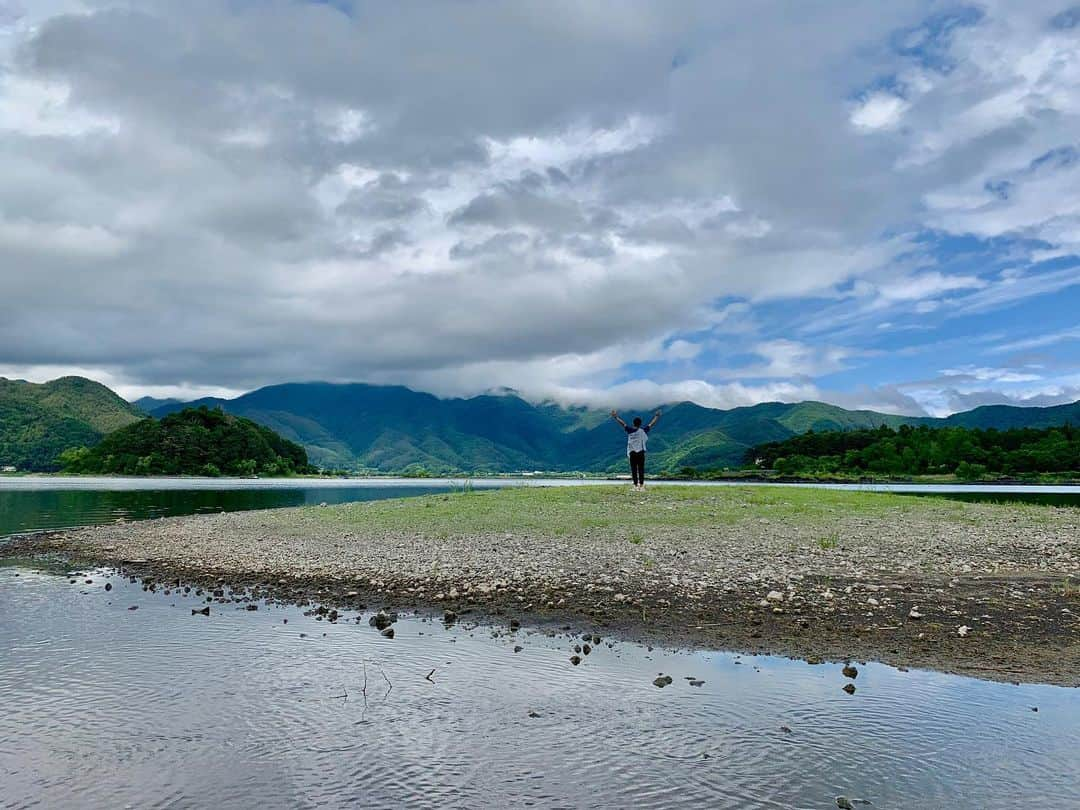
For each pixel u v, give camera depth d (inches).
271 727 391.9
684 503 1365.7
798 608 636.1
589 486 1691.7
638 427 1574.8
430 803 305.4
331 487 5221.5
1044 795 310.8
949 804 302.7
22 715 410.3
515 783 324.2
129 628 613.3
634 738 373.4
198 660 516.4
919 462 6171.3
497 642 556.4
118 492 3521.2
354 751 359.9
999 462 5816.9
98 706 424.8
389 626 608.1
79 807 302.5
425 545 1000.9
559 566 824.9
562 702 427.2
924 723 390.6
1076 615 608.1
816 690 443.5
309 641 565.3
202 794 314.5
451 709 416.8
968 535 1060.5
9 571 944.9
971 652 516.1
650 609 642.2
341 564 890.7
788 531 1073.5
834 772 333.1
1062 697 429.1
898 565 826.2
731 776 329.4
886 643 539.5
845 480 5679.1
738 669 486.6
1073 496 3117.6
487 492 1658.5
